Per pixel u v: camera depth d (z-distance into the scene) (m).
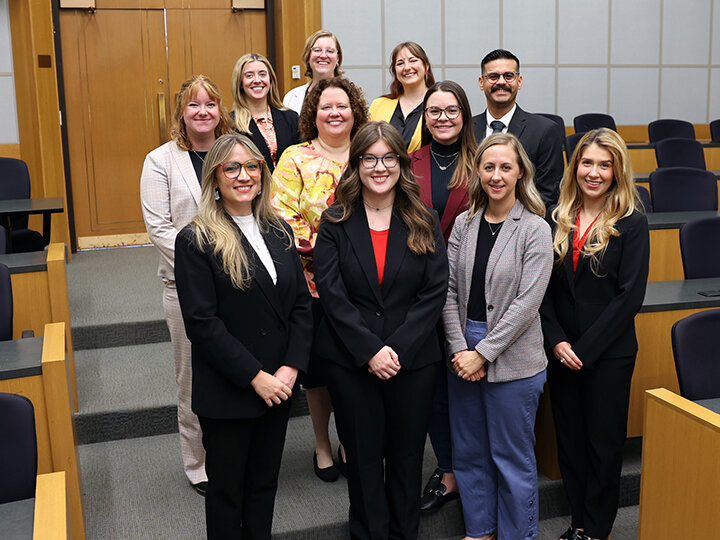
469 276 2.50
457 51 7.27
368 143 2.31
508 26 7.43
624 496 3.04
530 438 2.52
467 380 2.53
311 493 2.83
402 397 2.35
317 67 3.62
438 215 2.50
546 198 3.07
